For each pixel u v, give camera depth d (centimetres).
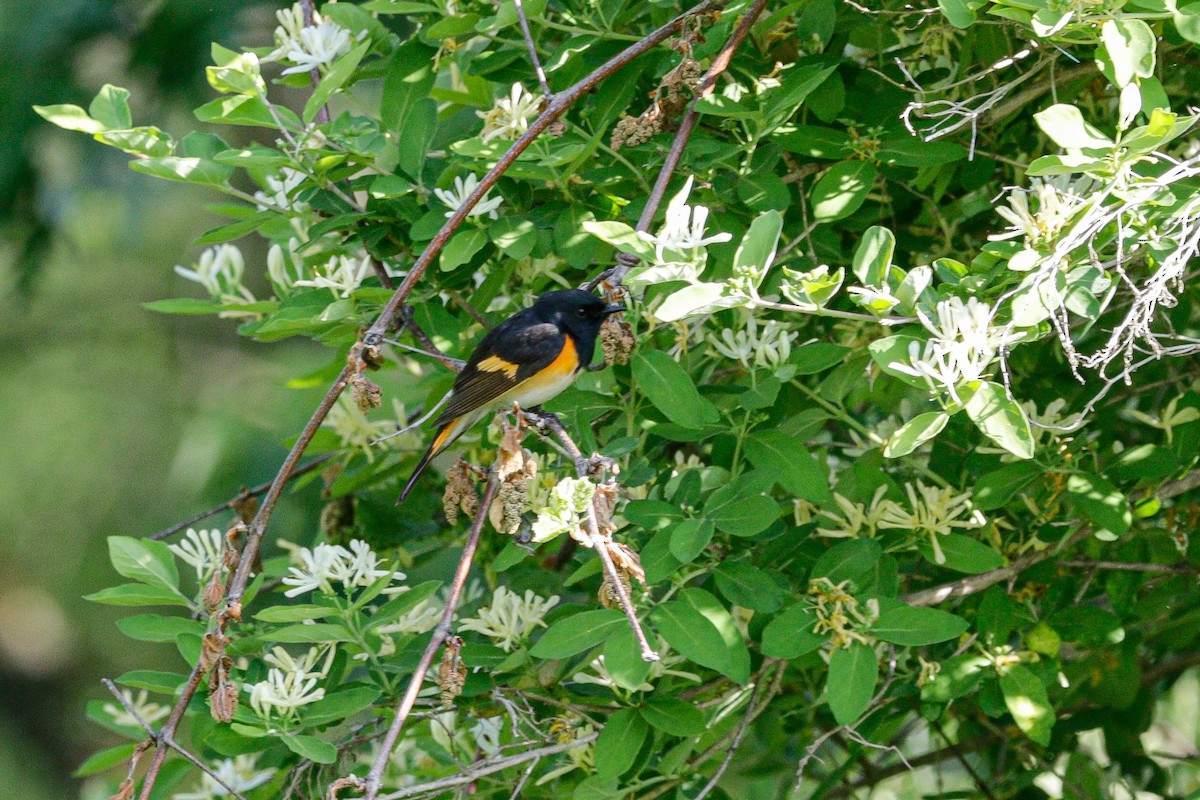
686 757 842
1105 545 956
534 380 796
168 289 2564
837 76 838
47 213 1883
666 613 707
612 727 758
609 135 867
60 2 1755
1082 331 914
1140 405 1022
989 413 660
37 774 2700
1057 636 840
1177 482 865
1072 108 664
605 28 870
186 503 2014
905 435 666
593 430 900
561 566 1077
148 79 1695
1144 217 695
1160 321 935
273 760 905
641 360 741
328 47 868
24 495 2528
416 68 884
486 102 937
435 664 784
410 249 865
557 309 802
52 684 2755
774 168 850
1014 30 870
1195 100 922
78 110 788
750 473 745
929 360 678
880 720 876
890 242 689
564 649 687
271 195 916
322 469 1074
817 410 866
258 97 802
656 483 852
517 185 836
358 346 721
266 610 720
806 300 703
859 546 775
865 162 824
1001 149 952
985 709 824
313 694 738
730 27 818
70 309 2569
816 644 737
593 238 820
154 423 2536
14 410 2538
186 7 1656
